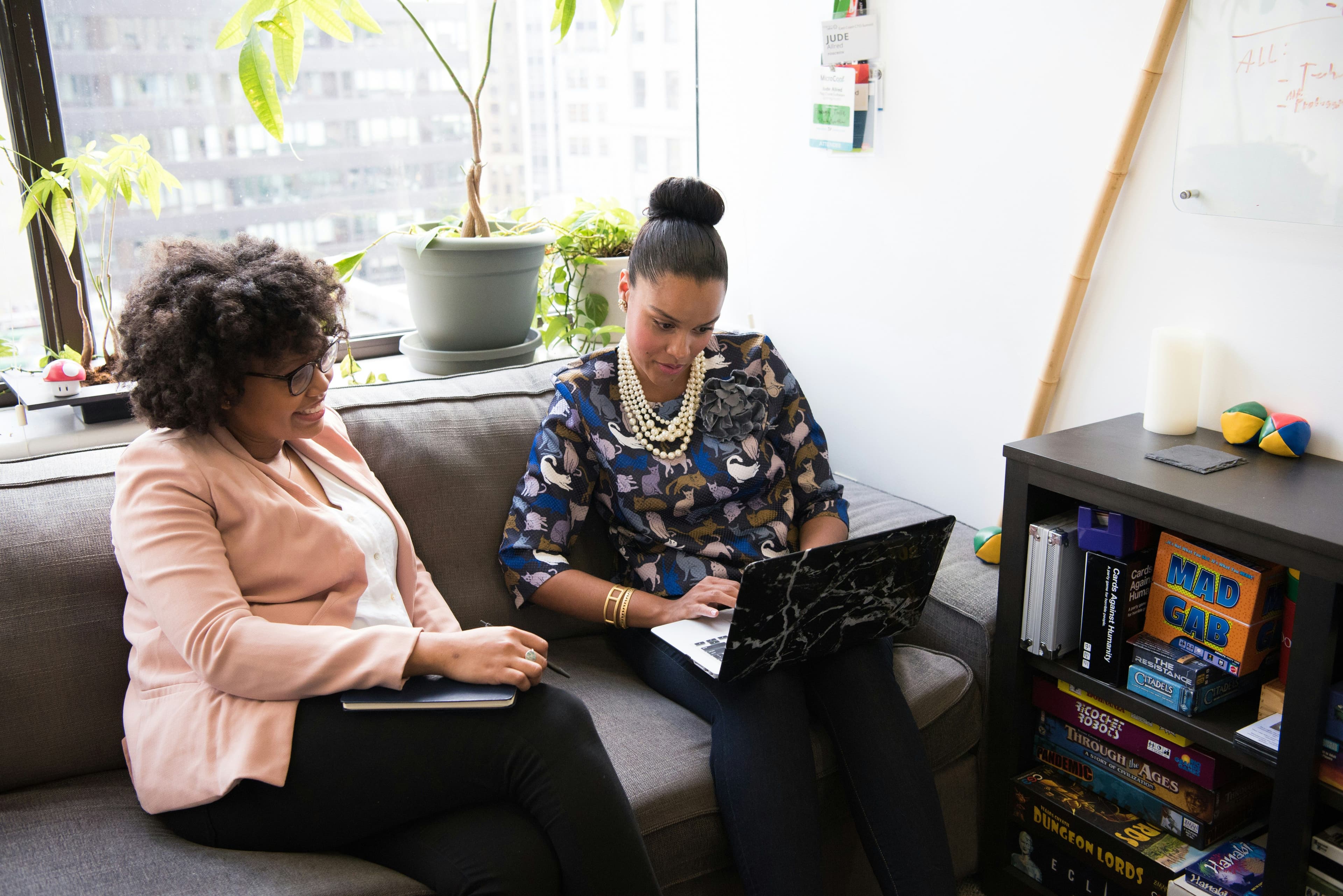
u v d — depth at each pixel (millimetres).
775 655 1303
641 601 1461
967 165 1830
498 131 2461
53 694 1260
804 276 2248
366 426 1576
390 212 2352
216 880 1049
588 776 1122
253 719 1114
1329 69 1315
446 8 2305
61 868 1071
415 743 1113
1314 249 1384
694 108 2496
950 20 1806
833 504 1639
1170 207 1538
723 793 1279
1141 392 1635
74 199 1930
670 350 1462
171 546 1128
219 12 2021
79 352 1971
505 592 1585
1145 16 1518
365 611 1278
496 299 2010
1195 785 1377
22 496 1333
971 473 1951
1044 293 1747
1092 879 1478
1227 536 1214
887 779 1312
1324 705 1162
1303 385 1426
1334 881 1210
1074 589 1479
